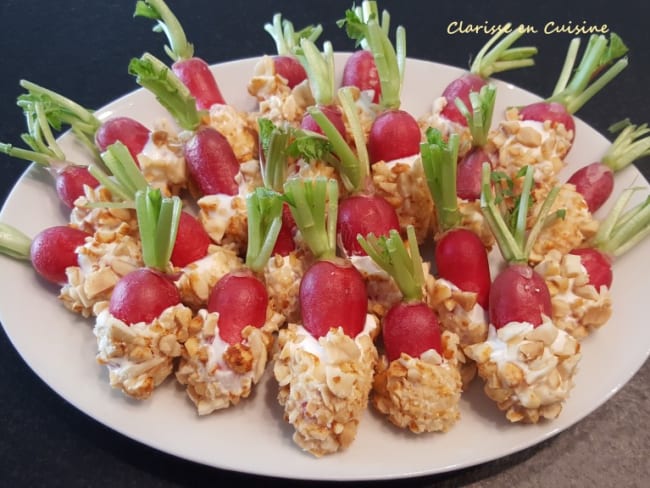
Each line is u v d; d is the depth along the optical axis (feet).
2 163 0.96
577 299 0.70
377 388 0.65
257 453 0.62
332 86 0.81
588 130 0.88
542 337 0.63
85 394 0.66
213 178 0.77
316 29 0.93
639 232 0.75
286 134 0.72
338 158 0.74
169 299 0.66
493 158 0.82
